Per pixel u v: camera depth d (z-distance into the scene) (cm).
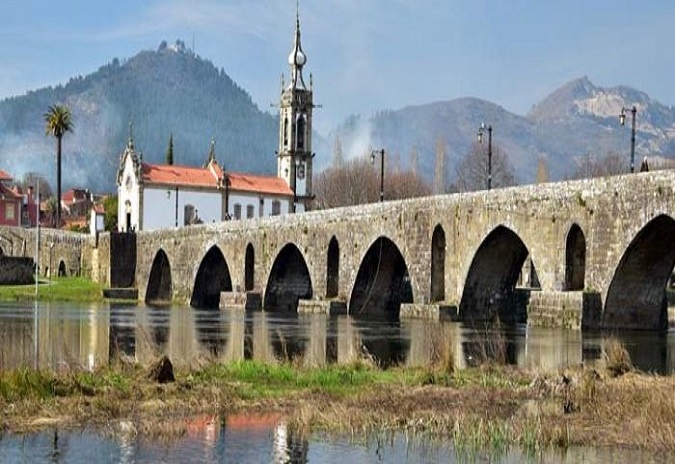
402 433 3384
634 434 3334
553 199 7694
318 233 11475
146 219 18925
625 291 7138
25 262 15700
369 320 9738
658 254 7006
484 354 5241
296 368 4703
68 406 3706
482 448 3167
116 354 5103
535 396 4056
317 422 3538
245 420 3588
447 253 9150
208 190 19450
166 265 15750
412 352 6059
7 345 6125
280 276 12650
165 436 3300
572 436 3316
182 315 10744
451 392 4153
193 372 4478
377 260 10694
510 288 9088
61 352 5662
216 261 14500
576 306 7206
